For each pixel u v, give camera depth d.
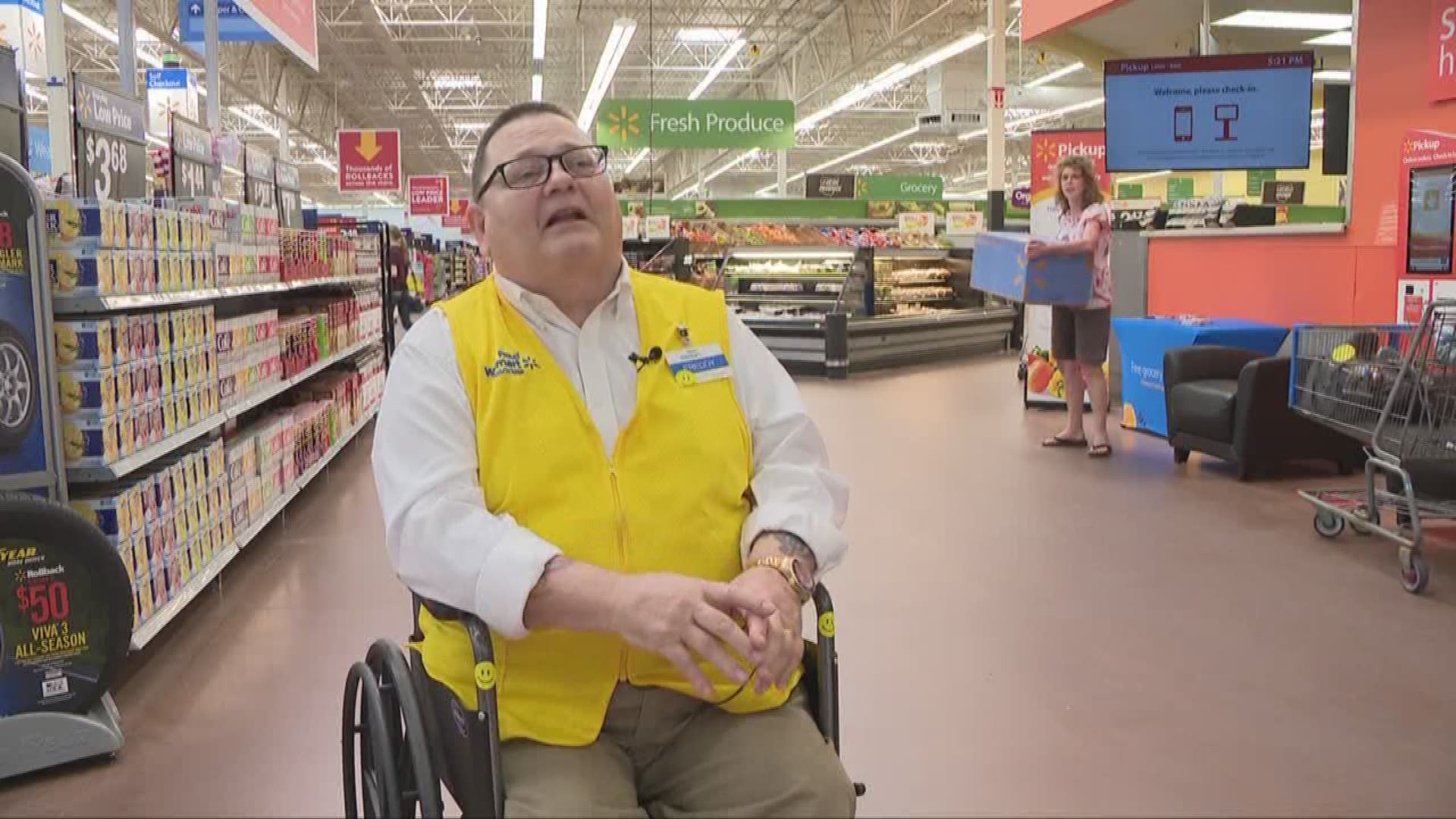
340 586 4.30
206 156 5.15
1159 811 2.44
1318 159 21.25
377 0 20.28
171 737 2.93
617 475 1.56
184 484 3.70
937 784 2.58
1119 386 8.83
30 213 2.83
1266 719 2.91
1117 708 3.00
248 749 2.84
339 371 7.76
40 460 2.89
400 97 30.84
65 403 3.01
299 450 5.67
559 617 1.41
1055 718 2.94
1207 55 8.12
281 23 6.00
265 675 3.37
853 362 12.31
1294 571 4.27
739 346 1.76
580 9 20.75
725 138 18.09
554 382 1.57
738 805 1.49
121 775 2.71
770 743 1.52
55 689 2.73
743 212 20.73
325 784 2.65
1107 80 7.96
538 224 1.58
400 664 1.56
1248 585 4.10
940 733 2.86
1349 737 2.80
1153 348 7.36
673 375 1.63
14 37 6.45
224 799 2.58
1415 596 3.94
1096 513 5.29
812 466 1.71
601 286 1.63
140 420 3.33
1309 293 6.98
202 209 4.36
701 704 1.60
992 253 6.93
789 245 14.84
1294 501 5.49
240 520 4.46
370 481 6.46
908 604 3.92
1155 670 3.26
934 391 10.70
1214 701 3.03
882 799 2.51
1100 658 3.37
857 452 7.14
